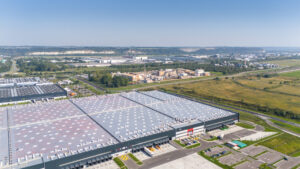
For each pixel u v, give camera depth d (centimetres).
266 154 11812
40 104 17988
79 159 10194
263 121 16900
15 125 13438
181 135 13575
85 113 15875
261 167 10525
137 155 11512
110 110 16612
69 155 9950
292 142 13288
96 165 10494
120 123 13975
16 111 16088
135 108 17212
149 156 11431
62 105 17788
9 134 12138
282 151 12188
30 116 15050
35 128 13012
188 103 18912
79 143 11212
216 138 13725
